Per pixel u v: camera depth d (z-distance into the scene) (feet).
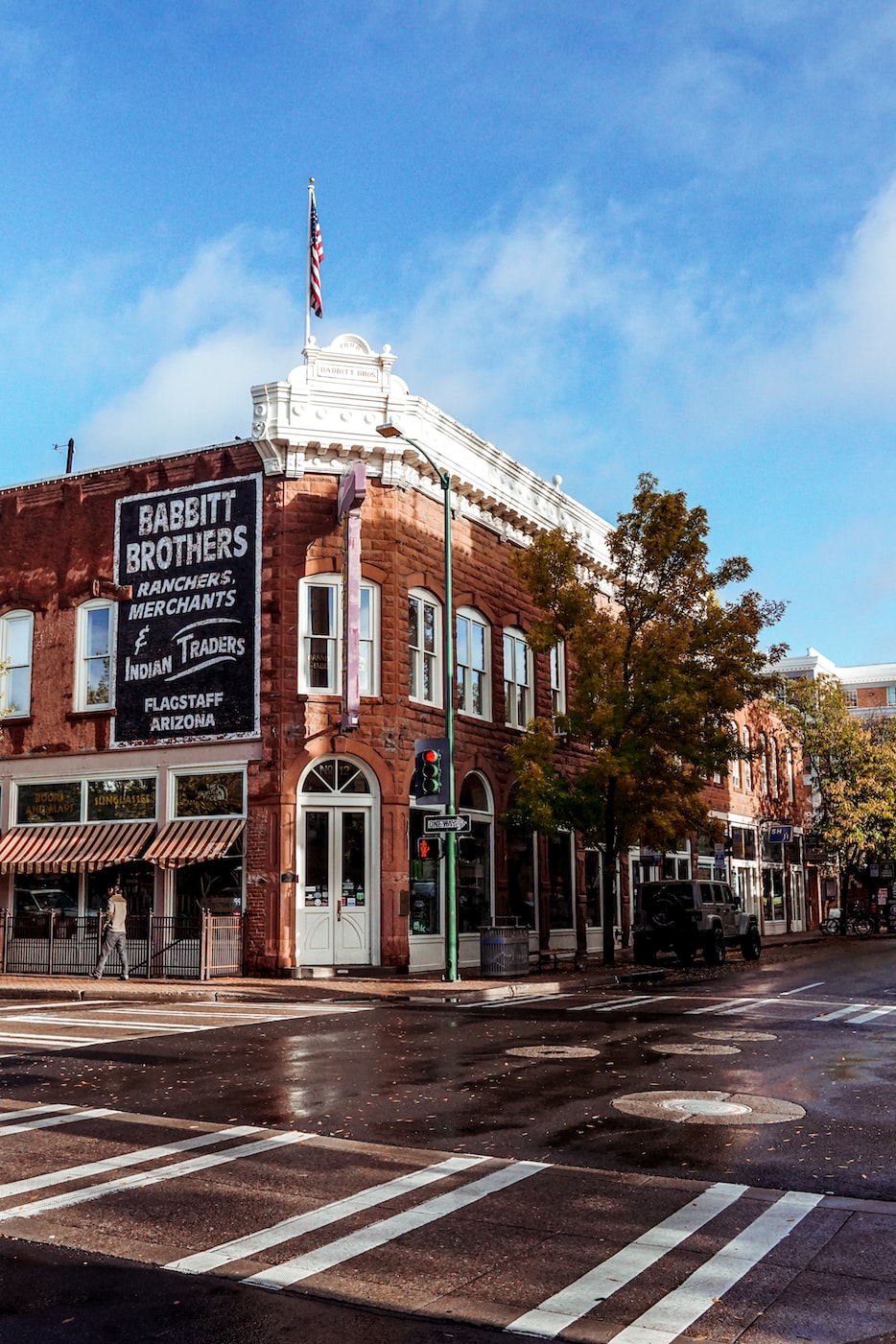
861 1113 32.73
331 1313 17.87
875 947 142.20
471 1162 27.35
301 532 86.99
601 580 121.39
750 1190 24.75
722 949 104.37
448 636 80.48
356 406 88.69
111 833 89.97
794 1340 16.83
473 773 98.02
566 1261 20.24
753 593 99.09
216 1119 32.81
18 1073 41.22
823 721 187.32
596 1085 37.40
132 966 86.74
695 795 102.94
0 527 99.30
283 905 83.05
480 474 100.99
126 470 94.07
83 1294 18.70
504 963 82.89
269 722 85.15
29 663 96.94
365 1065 42.19
